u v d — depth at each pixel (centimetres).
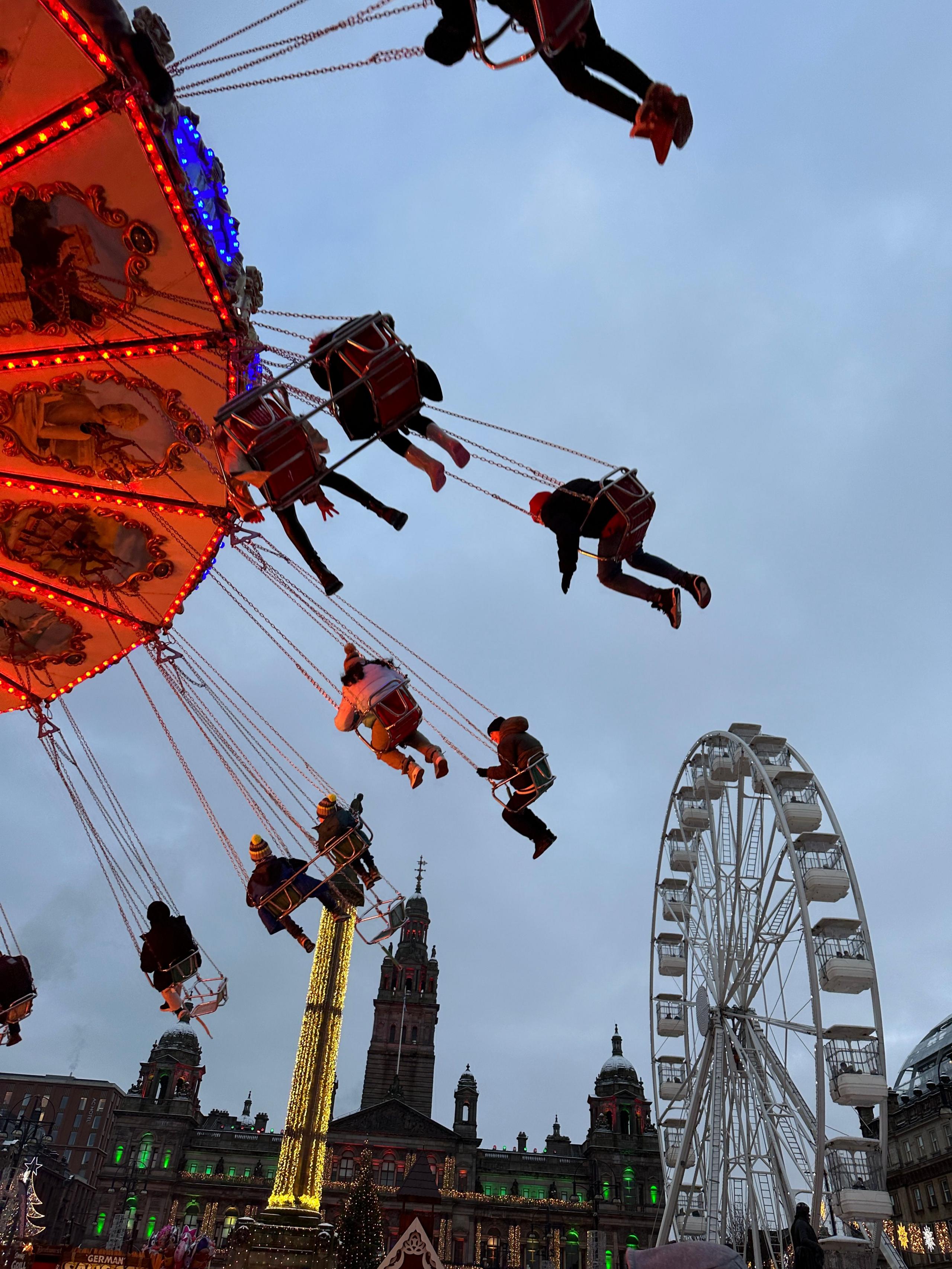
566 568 774
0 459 1259
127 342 1068
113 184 897
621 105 499
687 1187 3784
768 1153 3050
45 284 1002
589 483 752
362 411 739
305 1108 3002
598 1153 10025
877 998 2895
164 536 1384
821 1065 2692
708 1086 3400
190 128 920
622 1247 9325
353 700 938
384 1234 6344
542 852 880
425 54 530
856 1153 2786
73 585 1480
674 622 767
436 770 921
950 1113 6562
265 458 754
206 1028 1264
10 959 1531
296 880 1077
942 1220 6581
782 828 3050
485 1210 9438
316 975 3197
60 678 1686
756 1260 2878
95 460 1248
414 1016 11056
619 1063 10925
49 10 741
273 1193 2905
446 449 747
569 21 464
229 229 1016
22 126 842
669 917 4128
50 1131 9231
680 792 4050
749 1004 3281
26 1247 3300
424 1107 10475
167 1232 3862
